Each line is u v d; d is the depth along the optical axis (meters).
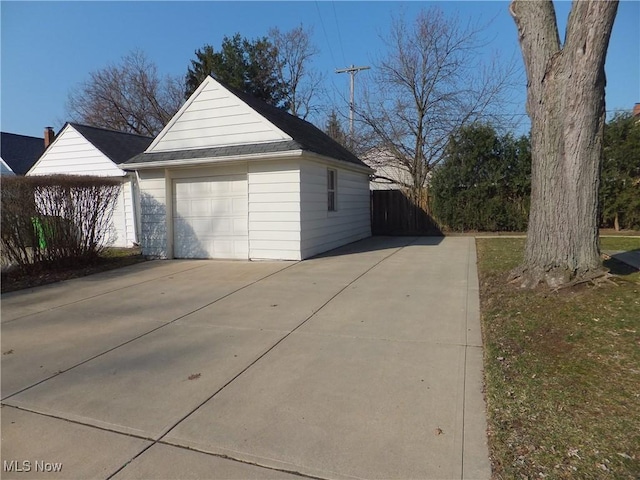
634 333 3.90
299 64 31.50
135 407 3.13
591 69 5.04
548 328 4.25
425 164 19.61
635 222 13.61
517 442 2.49
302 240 9.42
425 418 2.82
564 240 5.40
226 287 6.99
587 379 3.19
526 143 14.49
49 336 4.82
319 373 3.59
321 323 4.94
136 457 2.53
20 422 2.97
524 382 3.21
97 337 4.73
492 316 4.84
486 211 14.99
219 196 10.07
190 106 10.27
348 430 2.72
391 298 5.92
